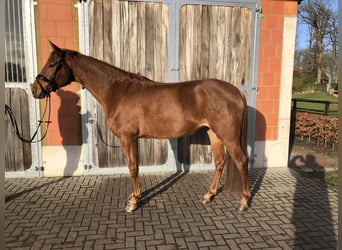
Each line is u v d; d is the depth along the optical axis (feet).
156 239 7.40
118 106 8.87
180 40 12.34
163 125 8.89
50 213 8.87
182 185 11.44
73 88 11.96
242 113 8.81
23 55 11.54
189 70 12.59
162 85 9.06
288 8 12.89
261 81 13.25
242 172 8.93
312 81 67.31
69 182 11.68
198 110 8.79
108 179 12.09
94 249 6.95
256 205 9.54
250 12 12.59
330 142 18.92
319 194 10.54
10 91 11.65
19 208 9.21
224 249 6.98
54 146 12.23
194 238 7.47
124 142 9.01
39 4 11.30
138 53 12.13
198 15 12.27
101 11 11.65
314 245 7.22
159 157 13.03
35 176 12.25
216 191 10.00
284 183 11.71
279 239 7.47
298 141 20.25
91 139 12.38
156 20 12.03
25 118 11.91
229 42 12.67
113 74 9.04
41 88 8.71
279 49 13.14
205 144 13.25
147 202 9.75
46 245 7.12
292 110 22.24
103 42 11.84
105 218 8.55
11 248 6.98
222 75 12.86
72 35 11.71
